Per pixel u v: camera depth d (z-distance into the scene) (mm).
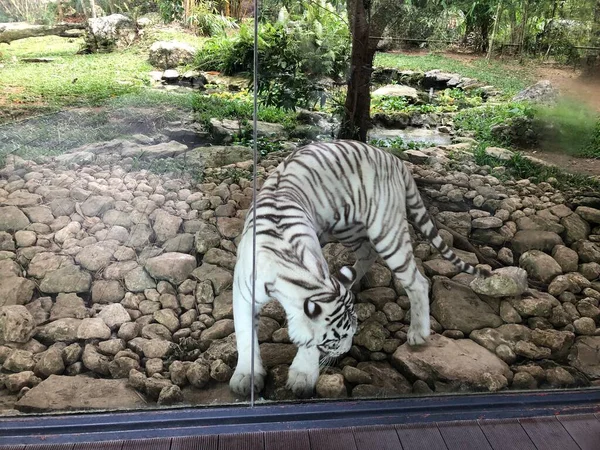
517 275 2441
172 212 2756
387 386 2148
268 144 2418
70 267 2537
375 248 2295
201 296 2424
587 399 2189
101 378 2141
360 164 2193
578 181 2619
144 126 2797
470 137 2490
